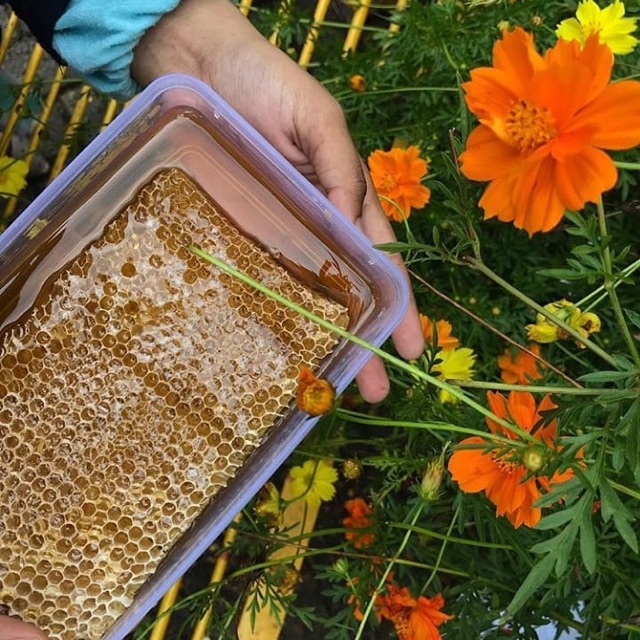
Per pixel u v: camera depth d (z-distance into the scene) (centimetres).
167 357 38
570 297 51
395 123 57
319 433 51
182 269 39
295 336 39
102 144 37
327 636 47
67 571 38
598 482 32
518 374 46
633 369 34
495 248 51
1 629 35
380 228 43
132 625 38
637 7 44
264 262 39
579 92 28
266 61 42
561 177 29
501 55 29
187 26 43
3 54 62
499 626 43
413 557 52
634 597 43
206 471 38
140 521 38
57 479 38
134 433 38
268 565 45
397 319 38
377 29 54
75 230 38
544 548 32
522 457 33
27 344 38
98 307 38
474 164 30
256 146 38
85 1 41
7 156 62
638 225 50
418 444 49
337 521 57
